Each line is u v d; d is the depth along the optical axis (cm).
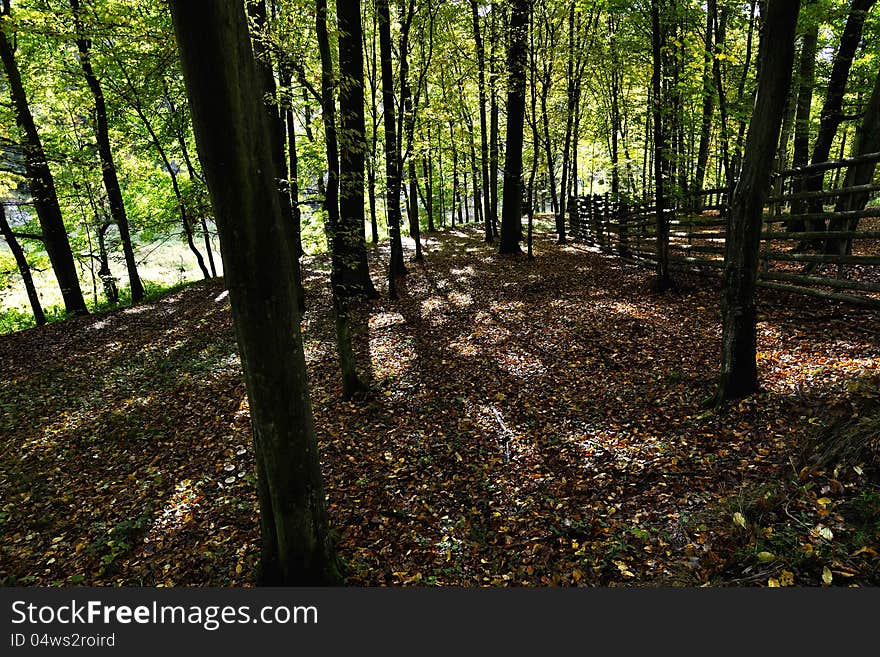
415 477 505
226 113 225
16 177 1209
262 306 265
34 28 777
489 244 1845
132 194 1731
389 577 375
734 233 476
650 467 450
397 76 1207
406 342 866
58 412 708
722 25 1021
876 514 299
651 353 690
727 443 450
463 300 1088
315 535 340
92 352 945
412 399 667
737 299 485
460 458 526
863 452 342
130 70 1133
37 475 561
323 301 1151
